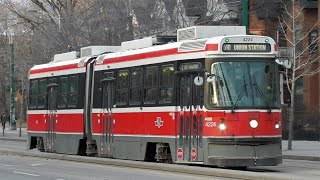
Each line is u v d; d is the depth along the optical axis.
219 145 29.25
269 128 29.69
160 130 32.91
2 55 119.56
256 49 30.27
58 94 44.03
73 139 41.75
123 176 29.09
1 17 104.81
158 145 33.19
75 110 41.56
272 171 31.58
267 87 30.12
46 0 91.62
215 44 29.88
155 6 70.88
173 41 35.50
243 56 30.03
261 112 29.61
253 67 30.08
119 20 73.88
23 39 111.75
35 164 38.12
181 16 69.38
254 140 29.28
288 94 69.06
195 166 30.47
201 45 30.44
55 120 44.31
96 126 39.12
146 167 32.47
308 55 64.69
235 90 29.61
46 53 83.38
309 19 67.56
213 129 29.45
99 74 39.12
